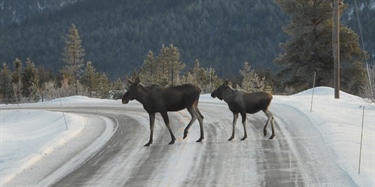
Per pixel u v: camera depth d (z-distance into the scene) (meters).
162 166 37.97
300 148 41.72
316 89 101.00
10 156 46.06
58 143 51.16
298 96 89.38
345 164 34.62
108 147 48.19
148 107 47.69
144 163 39.47
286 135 48.31
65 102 135.88
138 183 33.25
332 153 38.44
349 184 30.33
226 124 58.53
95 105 113.81
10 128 81.62
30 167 40.34
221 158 39.69
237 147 43.88
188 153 42.44
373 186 29.14
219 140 48.00
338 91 84.44
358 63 132.25
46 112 97.12
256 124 56.75
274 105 73.75
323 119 54.47
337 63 85.06
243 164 37.19
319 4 131.50
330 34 131.50
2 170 38.78
